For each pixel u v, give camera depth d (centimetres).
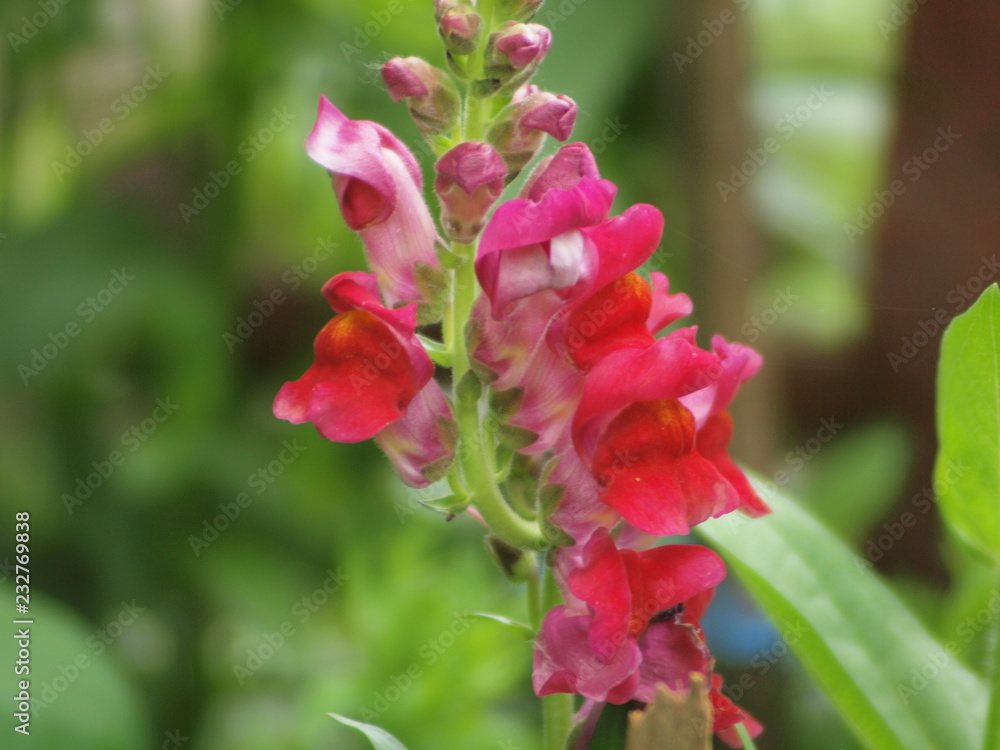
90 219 78
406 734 67
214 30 78
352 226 53
